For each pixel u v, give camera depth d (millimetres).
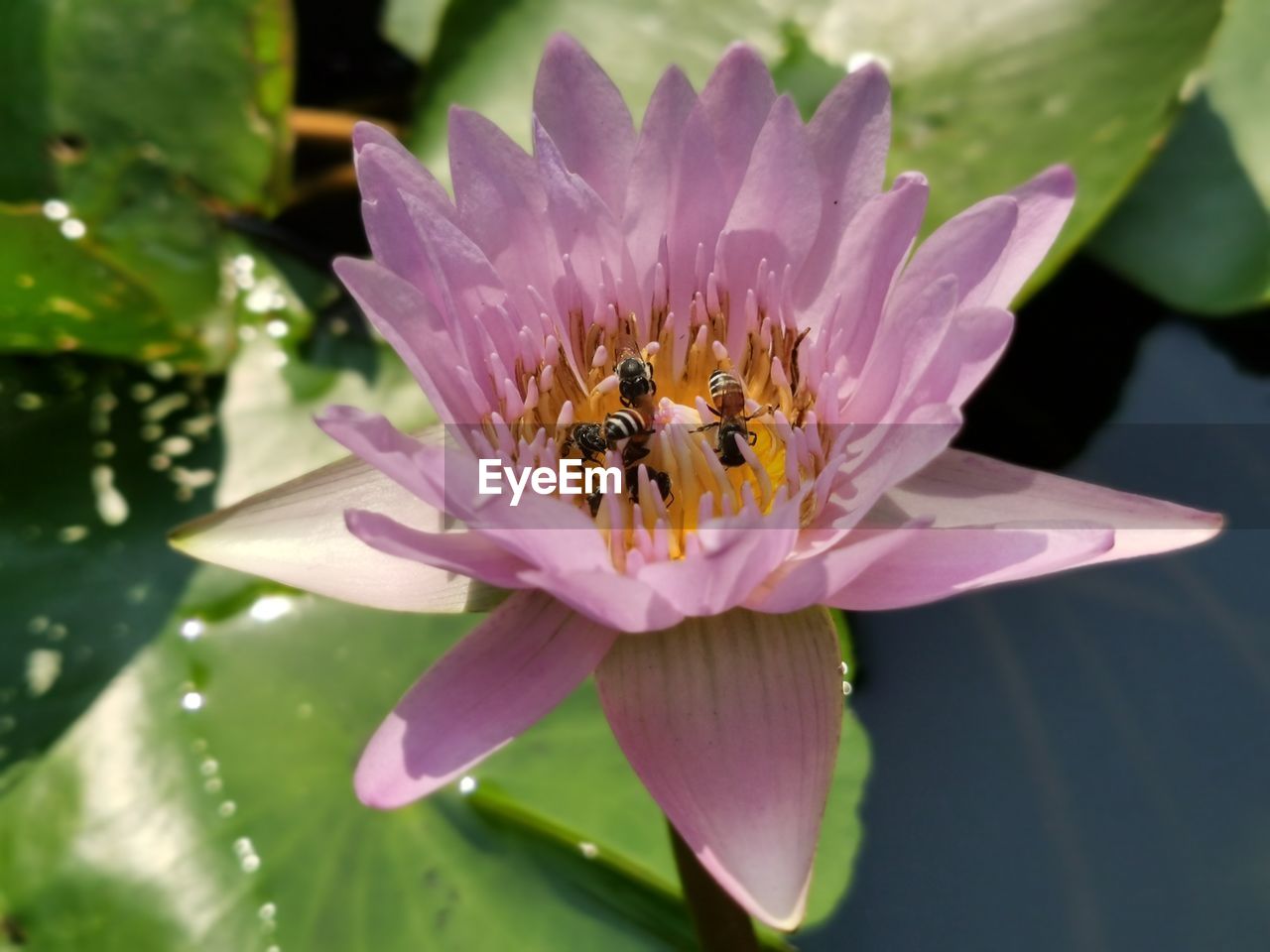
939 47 292
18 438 278
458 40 301
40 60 276
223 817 251
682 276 250
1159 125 279
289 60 282
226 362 285
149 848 250
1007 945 242
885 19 295
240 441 279
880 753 255
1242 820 248
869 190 243
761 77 244
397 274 233
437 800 252
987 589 271
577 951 240
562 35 244
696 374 255
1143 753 253
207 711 259
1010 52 290
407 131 311
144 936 245
